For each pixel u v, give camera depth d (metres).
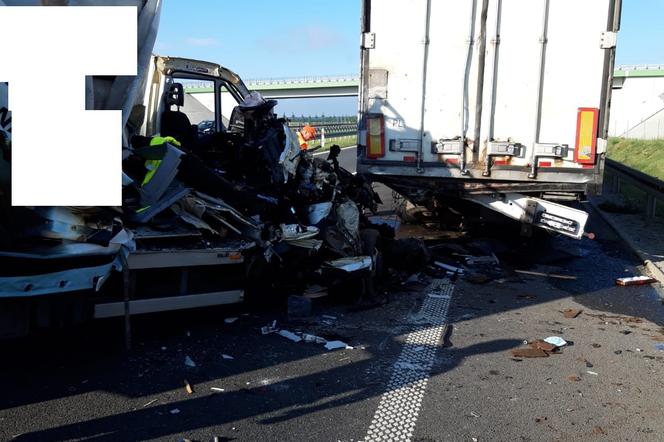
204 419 3.53
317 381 4.09
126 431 3.36
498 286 6.67
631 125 56.56
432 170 7.05
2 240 3.86
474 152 6.88
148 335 4.83
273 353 4.57
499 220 8.02
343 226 6.23
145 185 4.70
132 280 4.43
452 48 6.79
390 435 3.40
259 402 3.77
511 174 6.80
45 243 3.95
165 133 6.75
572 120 6.58
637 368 4.45
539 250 8.52
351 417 3.60
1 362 4.23
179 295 4.66
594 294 6.46
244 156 6.38
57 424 3.41
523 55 6.60
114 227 4.13
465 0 6.67
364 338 4.94
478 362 4.49
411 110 7.00
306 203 6.35
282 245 5.39
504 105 6.73
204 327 5.08
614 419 3.64
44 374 4.05
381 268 6.47
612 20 6.36
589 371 4.37
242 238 5.12
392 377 4.18
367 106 7.12
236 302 4.98
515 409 3.74
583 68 6.48
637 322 5.53
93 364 4.24
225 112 7.76
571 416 3.67
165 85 6.90
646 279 6.94
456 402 3.82
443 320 5.46
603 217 11.62
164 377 4.08
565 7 6.43
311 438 3.35
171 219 4.82
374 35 6.98
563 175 6.69
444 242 8.82
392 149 7.12
